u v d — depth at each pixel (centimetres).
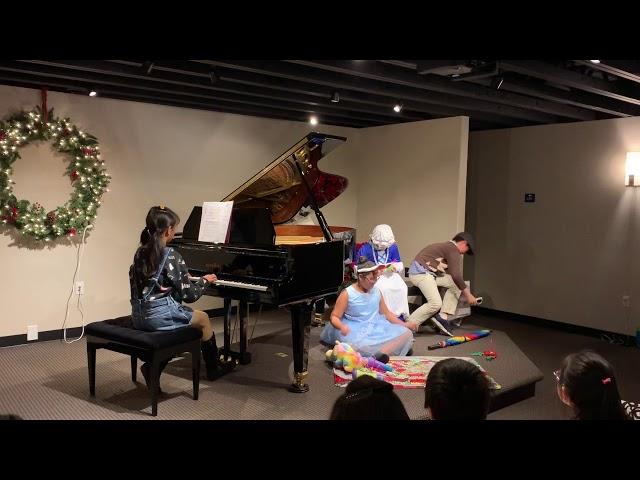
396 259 541
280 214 508
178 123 585
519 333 609
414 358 449
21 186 485
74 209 510
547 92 479
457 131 613
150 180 569
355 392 152
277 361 462
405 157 678
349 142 733
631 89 466
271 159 666
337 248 422
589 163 598
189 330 361
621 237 576
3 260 484
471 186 714
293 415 352
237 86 494
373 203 725
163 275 356
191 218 459
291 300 377
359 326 446
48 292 510
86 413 348
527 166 653
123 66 422
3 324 489
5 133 466
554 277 634
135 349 349
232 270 404
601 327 596
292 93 534
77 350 486
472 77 388
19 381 405
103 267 543
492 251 694
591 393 184
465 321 661
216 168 620
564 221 623
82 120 517
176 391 390
